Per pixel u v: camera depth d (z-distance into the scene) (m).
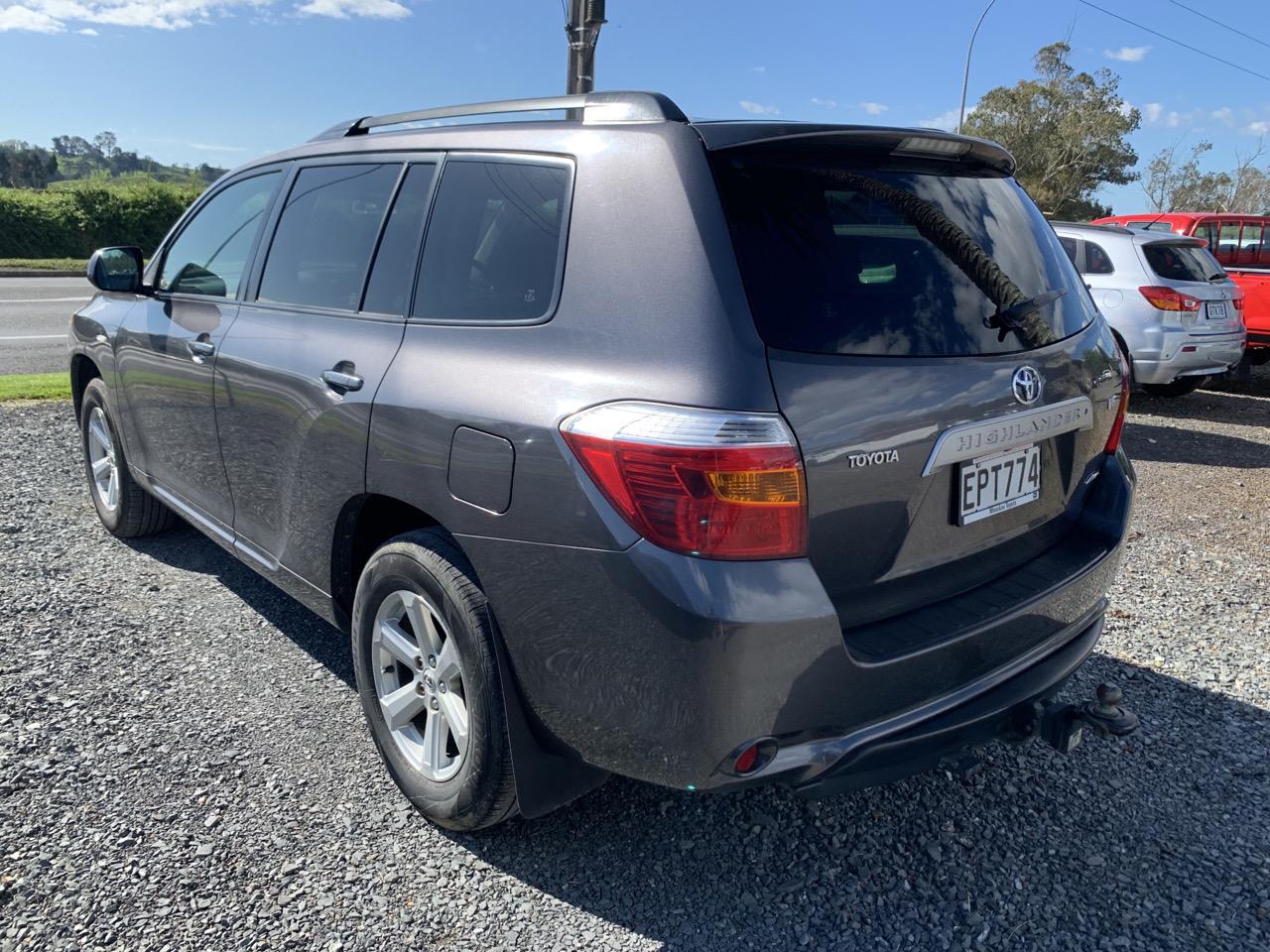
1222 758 3.01
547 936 2.20
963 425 2.17
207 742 2.89
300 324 2.93
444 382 2.31
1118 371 2.78
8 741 2.83
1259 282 10.66
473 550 2.21
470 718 2.29
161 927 2.15
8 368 9.78
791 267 2.03
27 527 4.67
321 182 3.12
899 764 2.12
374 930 2.19
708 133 2.12
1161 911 2.33
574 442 1.99
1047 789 2.82
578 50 7.25
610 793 2.74
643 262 2.06
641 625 1.92
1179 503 6.01
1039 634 2.39
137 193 32.53
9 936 2.10
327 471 2.69
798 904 2.33
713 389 1.87
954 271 2.28
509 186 2.43
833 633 1.92
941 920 2.29
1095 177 51.47
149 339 3.76
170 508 3.95
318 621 3.74
